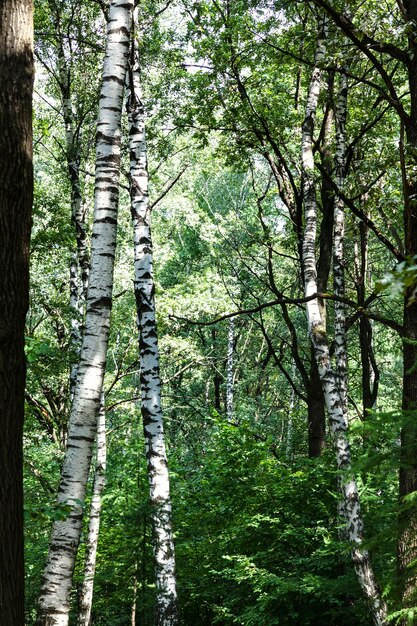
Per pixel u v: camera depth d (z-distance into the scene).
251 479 12.68
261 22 15.70
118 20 8.09
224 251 30.09
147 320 11.98
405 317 8.40
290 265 32.09
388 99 9.08
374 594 8.62
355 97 15.60
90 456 6.81
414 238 8.52
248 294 32.72
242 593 11.88
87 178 19.45
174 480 15.27
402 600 4.41
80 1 17.08
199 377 34.91
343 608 9.75
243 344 38.56
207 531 13.30
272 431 29.69
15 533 4.31
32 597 12.62
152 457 11.35
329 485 11.92
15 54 4.72
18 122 4.67
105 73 7.98
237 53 15.92
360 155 15.48
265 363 33.16
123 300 22.66
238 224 30.73
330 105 15.36
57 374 14.62
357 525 9.55
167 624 10.53
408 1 9.52
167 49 16.88
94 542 13.37
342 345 12.47
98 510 13.67
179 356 26.84
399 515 4.02
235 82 16.56
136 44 12.91
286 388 35.41
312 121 12.24
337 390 10.70
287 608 10.69
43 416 20.20
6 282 4.50
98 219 7.60
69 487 6.62
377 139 14.37
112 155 7.79
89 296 7.32
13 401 4.44
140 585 12.26
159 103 17.23
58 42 17.11
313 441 16.84
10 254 4.54
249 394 38.62
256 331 37.66
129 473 14.51
